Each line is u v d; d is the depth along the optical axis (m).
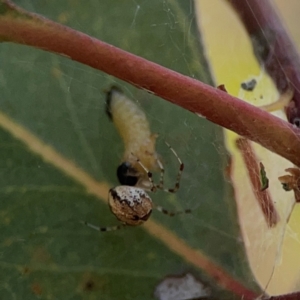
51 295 0.05
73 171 0.05
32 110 0.05
